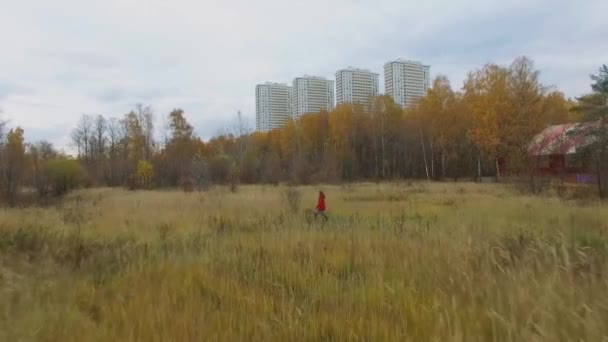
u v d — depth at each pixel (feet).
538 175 73.92
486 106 127.44
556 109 163.22
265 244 22.79
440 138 161.07
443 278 14.75
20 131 163.63
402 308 11.98
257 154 168.14
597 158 63.26
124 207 51.21
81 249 23.38
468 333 9.94
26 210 49.52
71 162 94.79
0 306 13.33
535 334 9.53
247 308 12.82
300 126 213.66
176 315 11.83
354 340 10.41
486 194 67.67
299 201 52.08
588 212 34.45
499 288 12.84
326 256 19.51
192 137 176.04
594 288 12.39
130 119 184.55
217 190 82.99
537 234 23.52
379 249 20.10
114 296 14.71
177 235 29.73
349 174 166.40
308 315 12.09
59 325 11.74
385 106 190.08
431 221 32.37
